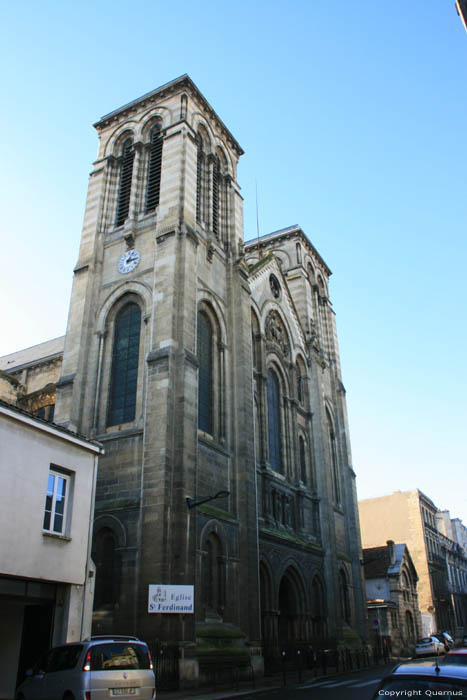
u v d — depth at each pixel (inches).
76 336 1406.3
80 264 1517.0
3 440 717.9
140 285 1396.4
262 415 1608.0
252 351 1596.9
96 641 569.3
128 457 1181.7
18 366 1980.8
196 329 1343.5
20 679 746.2
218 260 1568.7
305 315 2134.6
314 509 1803.6
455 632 3331.7
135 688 554.9
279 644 1385.3
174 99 1676.9
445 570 3511.3
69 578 770.8
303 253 2310.5
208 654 1045.8
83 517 818.8
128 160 1694.1
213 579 1170.0
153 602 964.6
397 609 2320.4
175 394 1195.9
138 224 1510.8
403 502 3314.5
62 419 1312.7
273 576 1417.3
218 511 1240.8
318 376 2016.5
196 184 1574.8
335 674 1301.7
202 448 1259.8
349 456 2178.9
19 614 775.1
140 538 1073.5
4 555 687.1
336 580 1744.6
